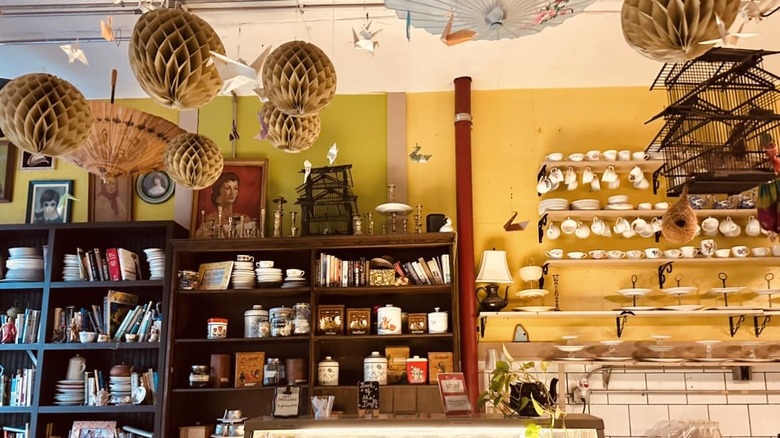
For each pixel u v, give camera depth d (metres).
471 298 4.54
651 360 4.32
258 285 4.46
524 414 2.82
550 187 4.64
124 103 5.18
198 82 1.68
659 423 4.43
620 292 4.50
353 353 4.60
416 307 4.65
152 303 4.67
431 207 4.90
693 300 4.68
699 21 1.46
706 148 4.15
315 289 4.32
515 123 5.02
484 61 4.68
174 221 4.71
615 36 4.35
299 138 2.50
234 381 4.45
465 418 2.77
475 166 4.95
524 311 4.39
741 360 4.25
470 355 4.43
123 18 4.11
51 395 4.41
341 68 4.76
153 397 4.36
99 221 4.94
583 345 4.43
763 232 4.58
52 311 4.49
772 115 3.81
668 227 3.56
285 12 4.07
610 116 5.00
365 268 4.41
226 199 4.93
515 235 4.83
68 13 4.04
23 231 4.64
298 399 3.09
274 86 1.96
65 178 5.08
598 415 4.47
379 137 5.03
